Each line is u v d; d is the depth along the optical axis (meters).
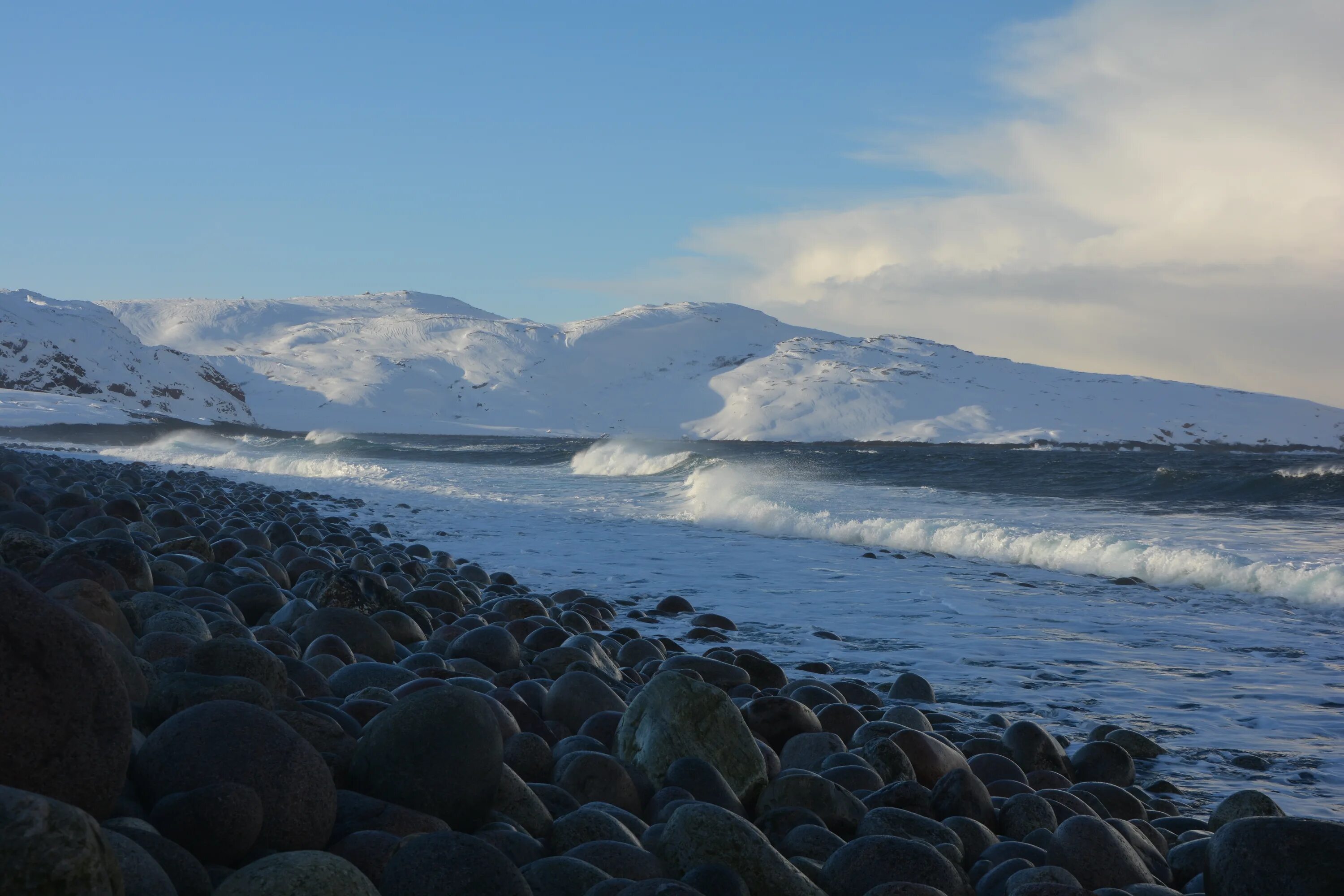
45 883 1.61
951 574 11.98
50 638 2.15
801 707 4.63
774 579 11.43
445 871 2.26
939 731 5.40
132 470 23.02
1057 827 3.60
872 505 20.39
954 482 28.94
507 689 4.47
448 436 145.88
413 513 18.33
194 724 2.53
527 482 27.69
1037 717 6.10
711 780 3.56
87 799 2.14
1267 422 155.62
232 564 7.57
